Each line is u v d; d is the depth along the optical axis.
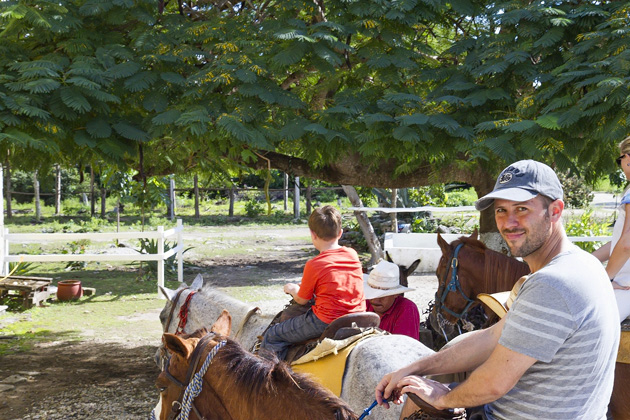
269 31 6.40
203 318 4.83
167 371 2.64
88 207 36.03
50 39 6.45
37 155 6.41
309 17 7.13
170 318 5.03
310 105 7.01
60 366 8.17
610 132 5.00
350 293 3.96
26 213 34.16
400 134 5.66
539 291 1.89
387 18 6.23
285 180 35.16
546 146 5.46
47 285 12.24
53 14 6.20
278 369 2.43
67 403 6.69
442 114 5.88
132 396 6.95
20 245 21.12
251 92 5.88
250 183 42.19
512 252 2.13
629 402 3.39
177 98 6.35
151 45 6.33
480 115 6.11
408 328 4.51
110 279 14.80
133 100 6.34
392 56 6.32
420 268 15.18
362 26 6.39
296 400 2.34
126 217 33.00
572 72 5.32
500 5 6.16
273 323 4.34
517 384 2.00
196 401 2.52
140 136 6.09
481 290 4.50
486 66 5.95
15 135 5.52
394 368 3.15
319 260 4.02
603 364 1.95
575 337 1.89
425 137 5.84
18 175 38.00
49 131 5.80
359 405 3.18
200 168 8.29
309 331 3.98
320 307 3.94
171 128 6.02
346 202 39.78
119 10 6.56
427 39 8.57
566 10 6.04
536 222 2.06
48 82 5.62
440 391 2.14
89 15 6.50
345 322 3.75
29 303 11.63
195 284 5.14
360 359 3.33
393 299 4.62
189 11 7.64
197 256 19.05
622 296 3.49
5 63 6.22
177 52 6.26
